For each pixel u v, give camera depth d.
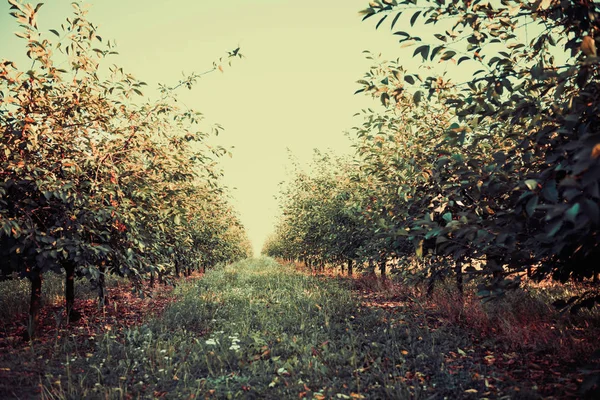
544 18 3.47
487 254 3.69
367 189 8.98
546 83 3.14
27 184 5.04
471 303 6.85
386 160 7.23
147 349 5.07
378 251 8.40
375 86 3.74
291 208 18.22
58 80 5.00
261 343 5.30
